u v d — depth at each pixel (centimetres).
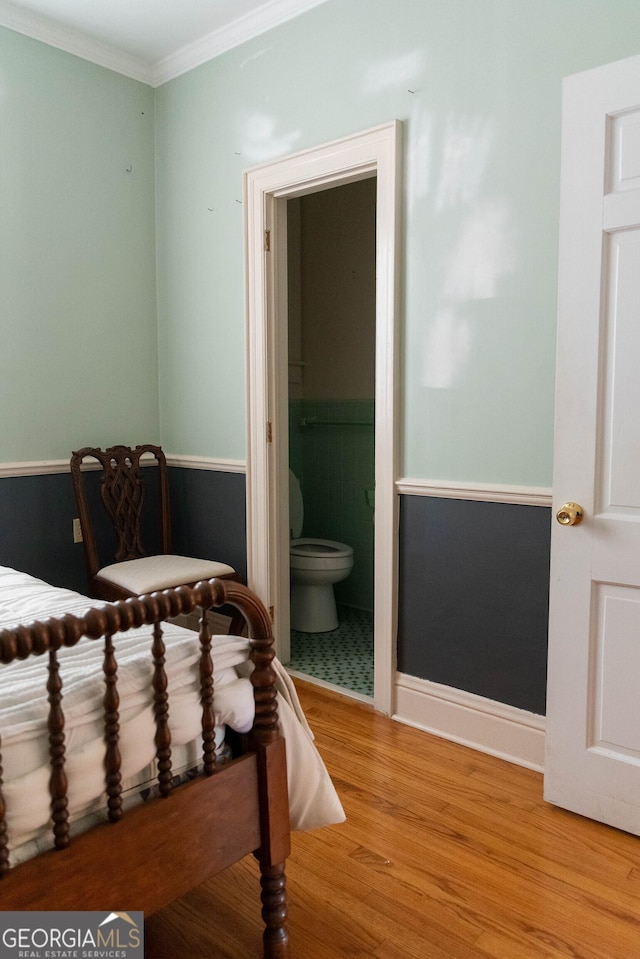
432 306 241
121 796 127
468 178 228
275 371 305
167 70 330
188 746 141
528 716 227
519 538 225
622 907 165
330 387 416
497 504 229
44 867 114
